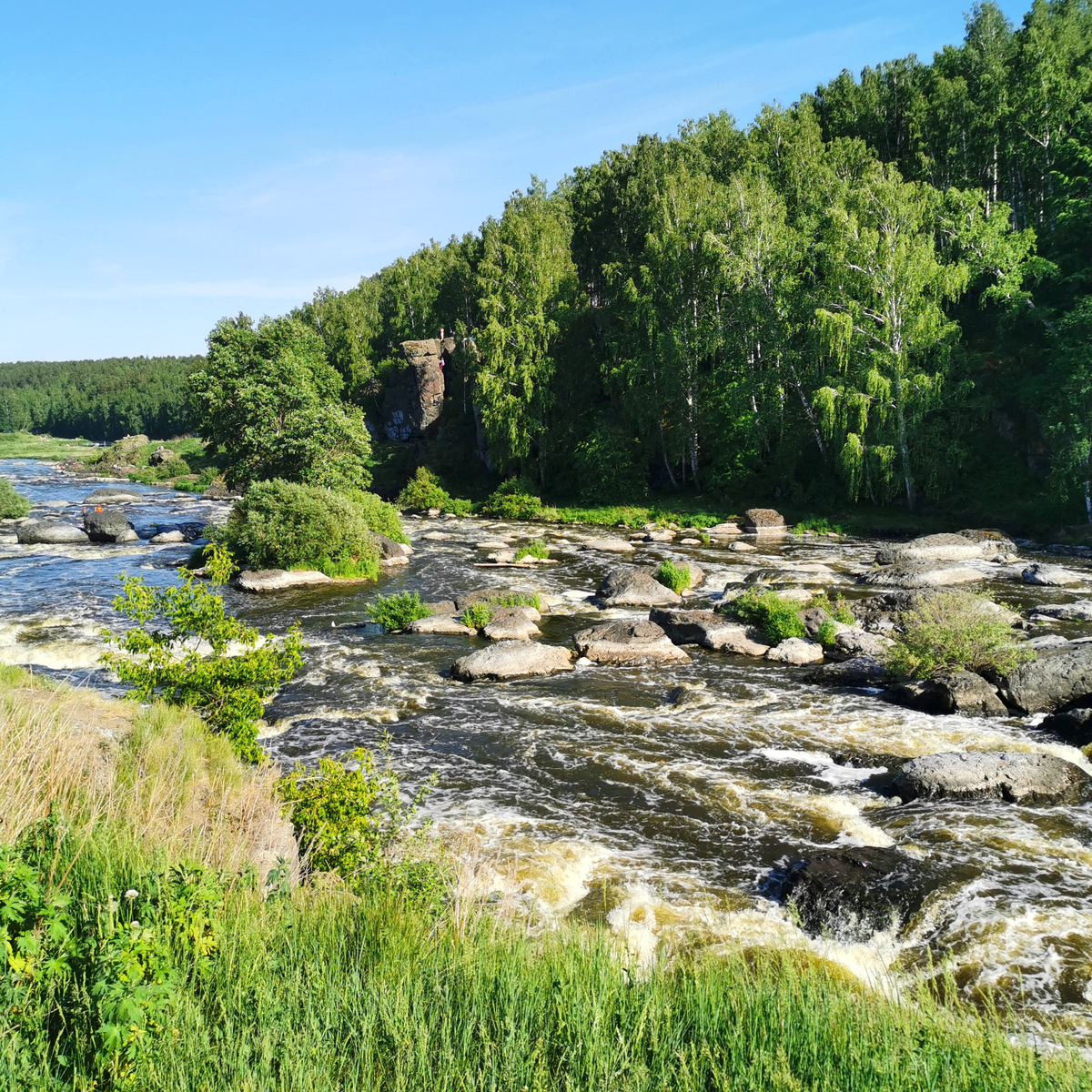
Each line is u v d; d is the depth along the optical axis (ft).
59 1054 14.05
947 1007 22.94
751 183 186.50
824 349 149.59
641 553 128.98
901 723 51.90
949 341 145.79
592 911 31.30
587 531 160.45
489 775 45.34
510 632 76.84
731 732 51.72
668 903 31.86
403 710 56.85
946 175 200.03
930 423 149.07
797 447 167.63
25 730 27.27
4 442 583.58
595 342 220.64
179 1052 14.84
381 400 294.25
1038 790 40.75
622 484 187.93
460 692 60.85
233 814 29.32
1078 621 76.13
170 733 35.22
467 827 38.27
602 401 216.95
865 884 31.58
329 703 58.13
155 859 21.65
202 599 40.65
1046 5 207.62
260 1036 15.76
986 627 59.98
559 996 17.83
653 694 59.82
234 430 147.13
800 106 249.55
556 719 54.49
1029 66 181.68
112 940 15.39
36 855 20.04
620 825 38.99
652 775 45.21
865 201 151.43
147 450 359.05
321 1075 14.76
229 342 151.84
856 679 61.72
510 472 221.46
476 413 235.61
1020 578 98.89
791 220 187.52
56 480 297.53
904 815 39.32
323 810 30.50
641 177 222.07
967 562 108.27
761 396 169.07
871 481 152.05
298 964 18.79
